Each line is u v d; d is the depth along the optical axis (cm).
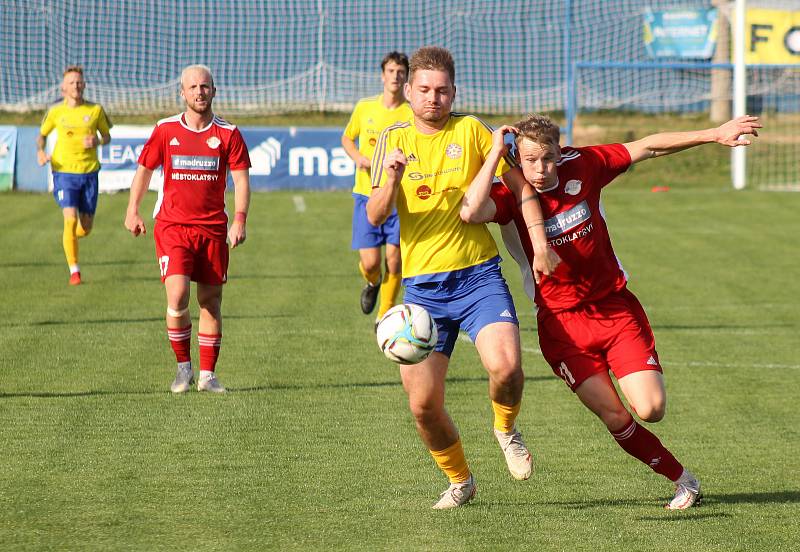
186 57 10125
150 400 2605
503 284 1806
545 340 1855
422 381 1759
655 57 9125
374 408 2550
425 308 1805
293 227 6284
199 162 2666
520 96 10319
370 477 2016
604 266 1811
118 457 2128
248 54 10231
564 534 1700
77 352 3142
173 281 2644
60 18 9769
